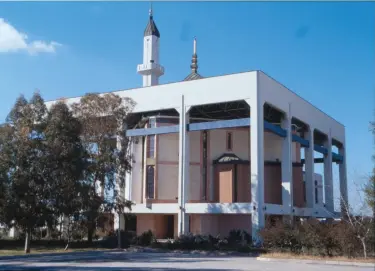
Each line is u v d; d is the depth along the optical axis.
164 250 36.41
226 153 50.28
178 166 48.44
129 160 40.97
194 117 50.00
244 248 35.66
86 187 33.28
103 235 43.84
